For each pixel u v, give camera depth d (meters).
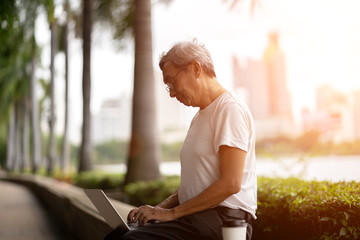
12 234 7.32
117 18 14.75
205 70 1.98
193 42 2.01
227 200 1.91
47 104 40.12
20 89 37.94
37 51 31.20
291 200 3.04
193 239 1.86
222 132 1.83
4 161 63.66
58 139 64.31
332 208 2.67
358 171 14.37
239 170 1.80
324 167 18.83
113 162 95.31
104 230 4.12
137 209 1.97
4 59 21.41
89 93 17.30
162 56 2.05
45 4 14.95
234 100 1.91
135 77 9.52
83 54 17.06
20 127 54.69
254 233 3.36
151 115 9.44
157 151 9.44
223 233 1.79
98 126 184.38
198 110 2.09
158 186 7.34
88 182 13.48
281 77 118.19
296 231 3.02
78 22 21.03
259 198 3.35
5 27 12.76
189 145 1.97
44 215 10.08
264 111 117.81
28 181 23.53
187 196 1.95
